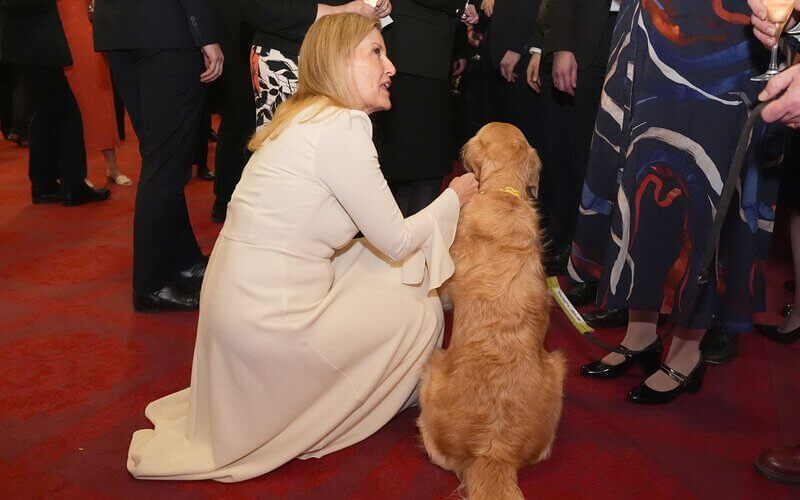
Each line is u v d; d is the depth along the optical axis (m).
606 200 2.66
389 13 2.80
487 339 2.04
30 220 4.65
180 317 3.21
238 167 4.37
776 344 3.00
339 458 2.19
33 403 2.49
